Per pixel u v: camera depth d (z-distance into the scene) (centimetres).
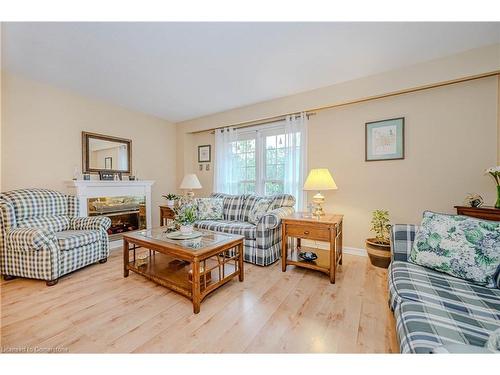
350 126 313
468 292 125
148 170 439
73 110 332
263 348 138
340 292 209
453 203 253
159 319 169
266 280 235
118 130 389
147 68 260
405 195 279
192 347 139
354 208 312
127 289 216
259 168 396
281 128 376
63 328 158
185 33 197
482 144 238
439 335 91
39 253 224
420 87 254
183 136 481
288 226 254
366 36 202
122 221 385
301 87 313
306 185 265
